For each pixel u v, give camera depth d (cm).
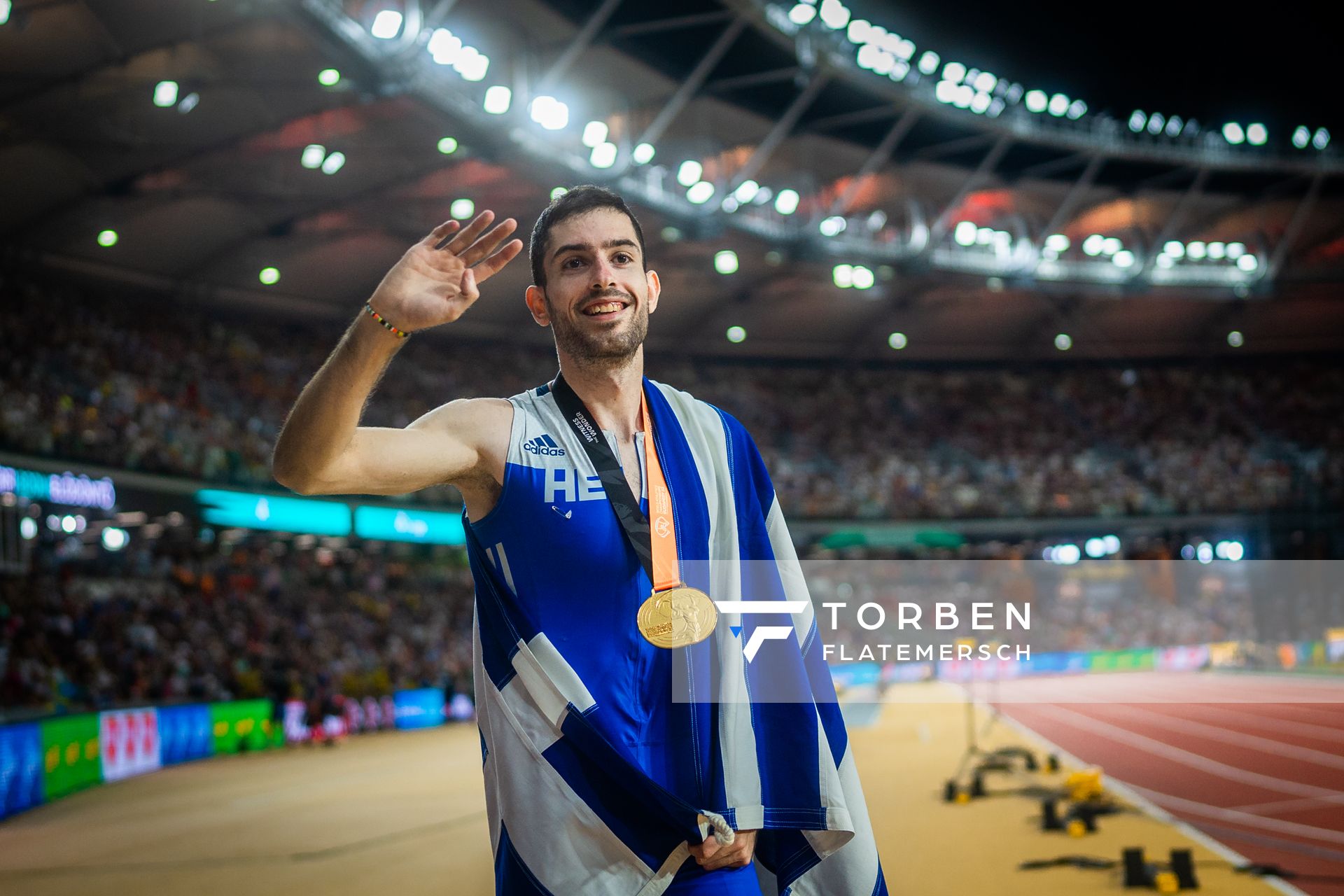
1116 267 3653
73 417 2053
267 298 2988
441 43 2008
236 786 1447
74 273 2567
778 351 4138
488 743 205
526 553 202
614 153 2498
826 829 199
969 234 3350
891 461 3853
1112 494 3784
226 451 2339
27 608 1769
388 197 2623
